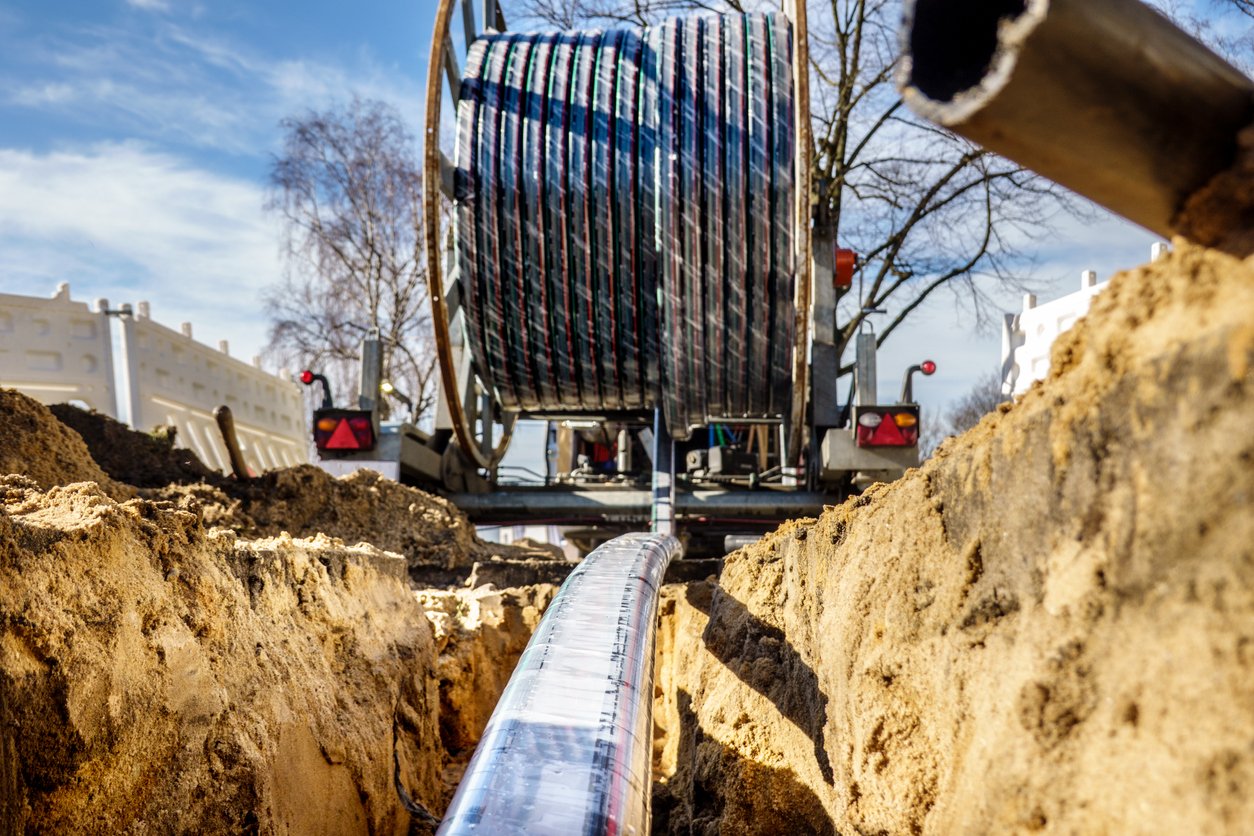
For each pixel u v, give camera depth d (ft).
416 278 67.92
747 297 27.35
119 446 27.89
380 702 15.92
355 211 68.23
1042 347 33.76
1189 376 4.69
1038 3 4.53
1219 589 4.38
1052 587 5.97
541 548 53.16
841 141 46.80
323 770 12.86
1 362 36.99
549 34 29.58
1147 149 5.19
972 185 46.50
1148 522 4.97
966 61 5.24
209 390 47.39
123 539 9.61
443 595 23.82
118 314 40.06
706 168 26.61
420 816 16.38
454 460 31.94
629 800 8.66
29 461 19.98
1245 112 5.11
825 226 30.01
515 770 8.69
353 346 67.97
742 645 16.05
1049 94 4.87
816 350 29.76
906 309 49.08
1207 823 4.16
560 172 27.09
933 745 7.88
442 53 26.08
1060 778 5.41
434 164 25.71
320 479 27.30
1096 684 5.31
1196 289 5.03
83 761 7.87
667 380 28.22
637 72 27.55
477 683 22.67
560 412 33.35
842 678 10.63
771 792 13.08
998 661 6.63
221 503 24.39
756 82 27.02
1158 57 4.84
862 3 45.85
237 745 10.27
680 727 19.44
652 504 29.76
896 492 9.91
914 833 7.92
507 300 28.40
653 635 12.87
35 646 7.63
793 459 29.17
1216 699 4.28
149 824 8.67
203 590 10.82
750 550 17.78
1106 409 5.49
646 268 27.53
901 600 8.85
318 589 15.35
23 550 7.94
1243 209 5.04
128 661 8.80
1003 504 6.91
